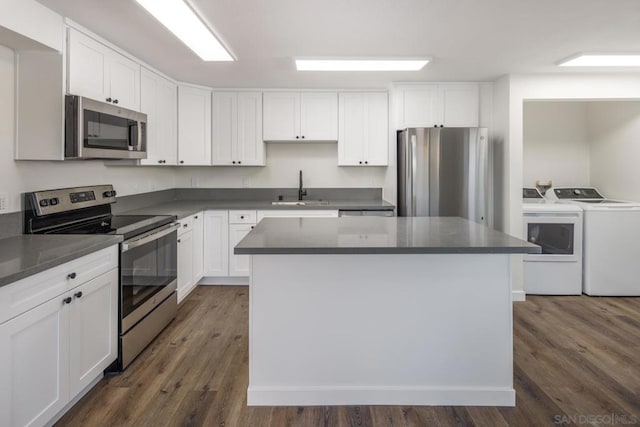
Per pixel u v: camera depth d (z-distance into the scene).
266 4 2.43
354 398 2.30
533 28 2.84
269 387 2.29
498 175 4.37
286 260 2.27
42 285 1.85
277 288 2.27
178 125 4.41
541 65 3.76
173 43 3.08
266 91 4.76
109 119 2.88
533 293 4.39
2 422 1.62
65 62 2.53
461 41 3.10
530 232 4.37
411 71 3.95
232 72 4.01
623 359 2.83
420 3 2.43
